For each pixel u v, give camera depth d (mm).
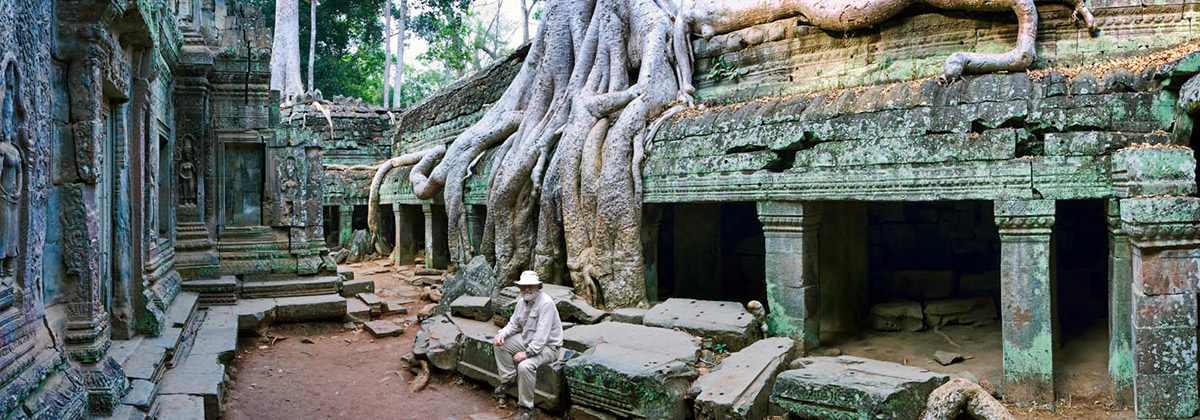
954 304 10016
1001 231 7195
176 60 10516
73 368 5508
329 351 9984
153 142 9039
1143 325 6426
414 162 17156
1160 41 7992
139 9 6766
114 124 7391
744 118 9125
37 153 5152
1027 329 7113
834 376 6273
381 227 19688
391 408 7648
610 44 12086
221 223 11891
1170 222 6215
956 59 7617
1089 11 8062
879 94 8023
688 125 9883
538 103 13344
